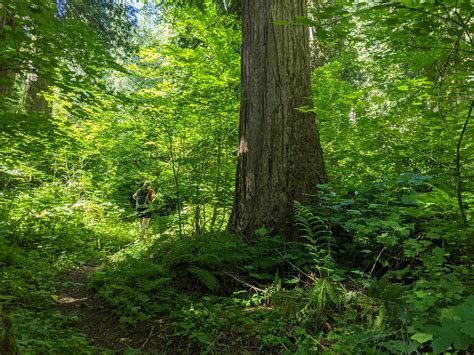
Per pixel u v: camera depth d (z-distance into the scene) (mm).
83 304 3836
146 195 7668
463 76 2666
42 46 3498
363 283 3412
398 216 3277
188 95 5785
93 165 10430
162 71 6246
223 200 5523
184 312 3420
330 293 3145
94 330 3330
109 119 7504
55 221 6855
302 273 3871
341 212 4258
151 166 7918
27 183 8531
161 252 4613
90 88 4066
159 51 6332
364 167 5613
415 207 3473
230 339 3111
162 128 5945
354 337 2686
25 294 3736
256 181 4633
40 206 7273
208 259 3979
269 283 3953
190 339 3117
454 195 2742
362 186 4348
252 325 3238
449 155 3510
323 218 4059
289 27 4762
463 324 1203
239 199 4785
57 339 2848
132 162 8641
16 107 5449
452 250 3447
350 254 4027
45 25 3260
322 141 6273
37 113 4066
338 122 6164
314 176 4684
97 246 6902
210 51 6410
